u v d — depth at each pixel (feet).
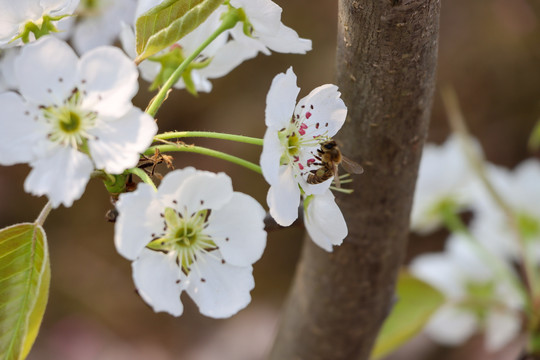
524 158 3.60
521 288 1.72
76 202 3.84
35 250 1.32
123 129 1.27
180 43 1.40
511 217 1.68
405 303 1.66
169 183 1.29
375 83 1.36
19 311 1.31
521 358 1.69
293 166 1.33
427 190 1.83
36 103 1.27
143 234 1.30
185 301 3.77
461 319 1.87
